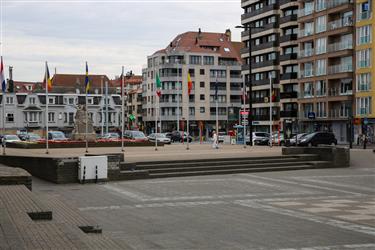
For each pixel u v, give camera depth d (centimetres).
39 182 2147
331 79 6881
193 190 1888
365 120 6234
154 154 3105
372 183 2136
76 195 1748
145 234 1115
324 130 7119
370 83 6241
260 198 1692
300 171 2647
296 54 8131
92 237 938
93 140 4625
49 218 1041
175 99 11175
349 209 1466
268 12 8931
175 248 982
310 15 7256
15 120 10494
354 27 6512
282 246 999
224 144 5509
